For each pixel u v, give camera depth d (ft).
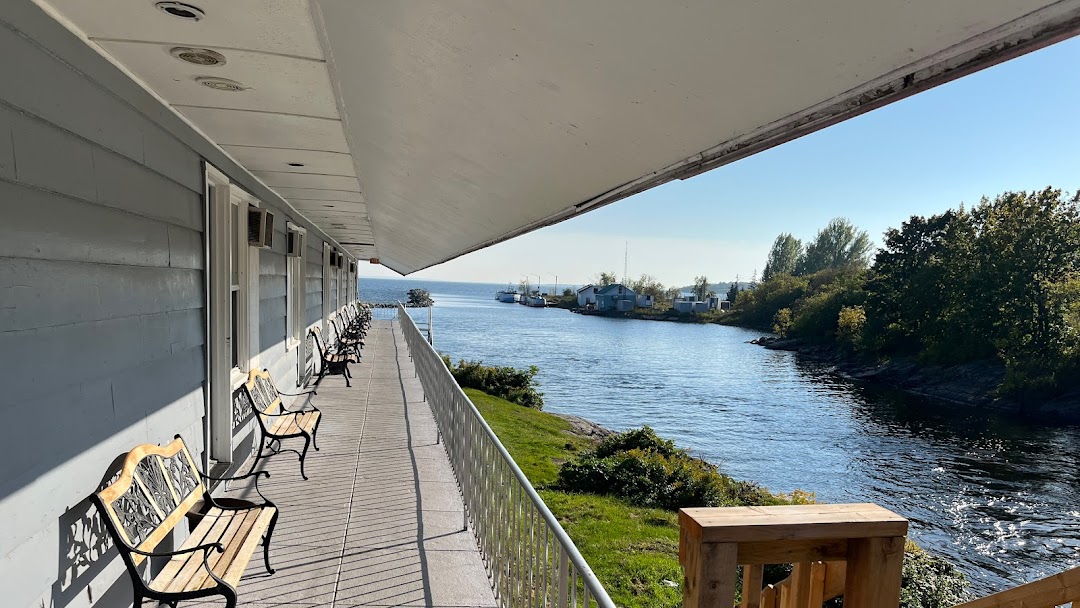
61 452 6.07
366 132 9.75
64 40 5.93
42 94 5.57
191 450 10.23
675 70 4.01
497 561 9.62
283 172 14.76
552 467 34.27
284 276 21.36
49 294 5.81
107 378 7.10
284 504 13.30
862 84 3.38
